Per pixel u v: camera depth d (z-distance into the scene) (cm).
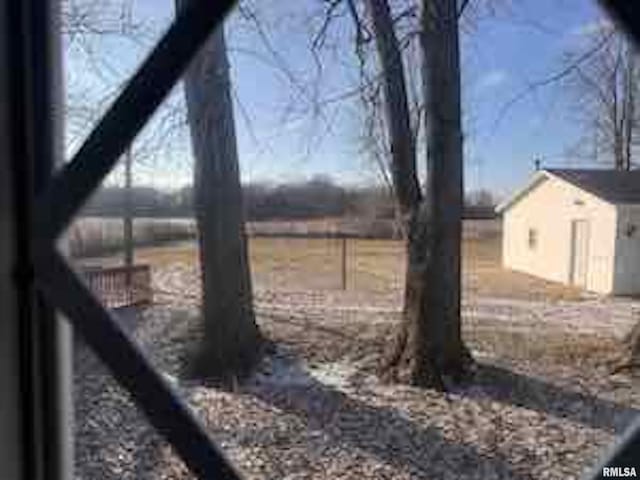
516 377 957
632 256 2070
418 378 931
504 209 2695
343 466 664
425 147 1009
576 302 1867
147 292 1380
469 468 660
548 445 702
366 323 1354
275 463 664
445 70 987
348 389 895
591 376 948
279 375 958
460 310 991
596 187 2164
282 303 1678
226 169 1064
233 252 1047
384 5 997
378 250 2336
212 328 994
